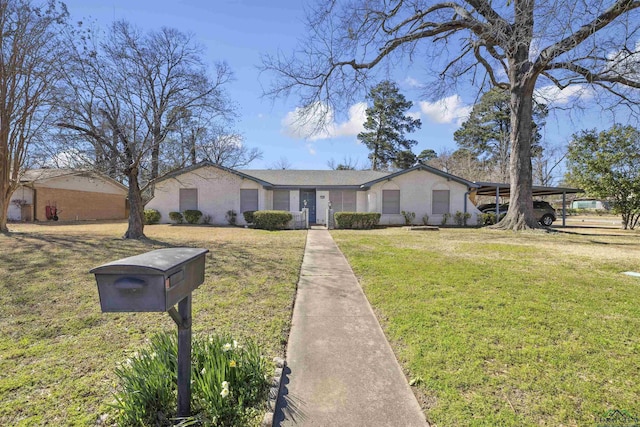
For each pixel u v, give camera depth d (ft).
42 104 33.83
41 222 60.34
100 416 6.84
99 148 31.55
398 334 10.75
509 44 29.07
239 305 13.75
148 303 5.46
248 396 7.20
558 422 6.58
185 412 6.46
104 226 51.26
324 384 7.99
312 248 29.25
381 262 22.07
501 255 25.22
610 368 8.60
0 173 36.50
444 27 39.19
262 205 59.47
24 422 6.62
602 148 48.08
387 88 110.83
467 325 11.37
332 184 61.62
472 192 70.33
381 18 36.27
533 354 9.32
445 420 6.66
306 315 12.67
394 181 59.67
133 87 31.19
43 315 12.57
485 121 115.55
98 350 9.81
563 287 16.05
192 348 8.14
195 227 52.44
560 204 130.93
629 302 13.83
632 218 50.01
